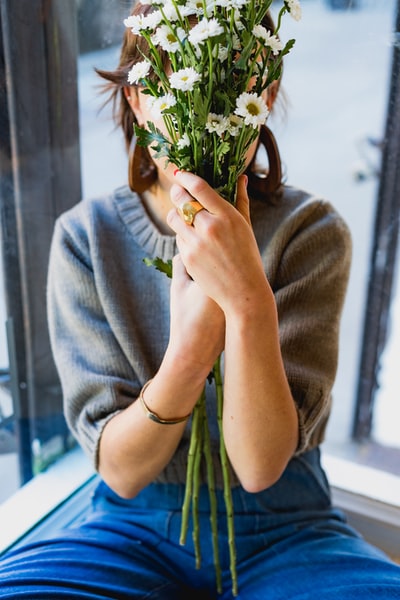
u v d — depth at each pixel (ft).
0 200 3.72
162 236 3.24
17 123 3.67
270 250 3.18
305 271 3.16
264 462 2.84
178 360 2.65
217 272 2.41
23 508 4.06
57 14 3.69
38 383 4.29
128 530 3.29
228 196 2.42
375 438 5.57
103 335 3.19
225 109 2.17
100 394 3.11
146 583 3.03
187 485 3.04
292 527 3.28
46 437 4.45
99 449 3.04
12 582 2.78
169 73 2.63
